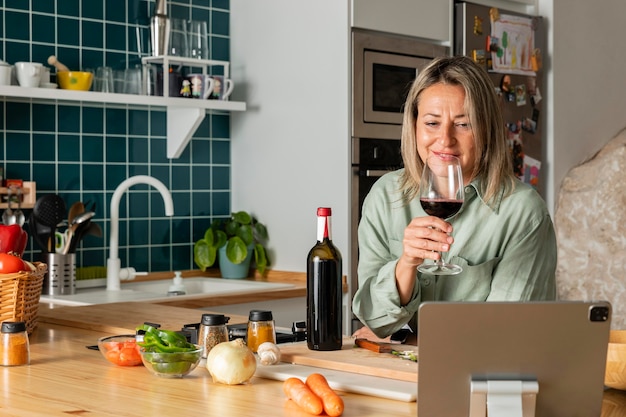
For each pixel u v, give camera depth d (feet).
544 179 15.14
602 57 16.14
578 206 15.01
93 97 12.03
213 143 14.47
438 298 7.07
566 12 15.37
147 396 5.39
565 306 4.27
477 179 6.99
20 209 12.14
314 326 6.34
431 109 6.68
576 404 4.43
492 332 4.30
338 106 13.02
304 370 5.91
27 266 7.57
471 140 6.70
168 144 13.85
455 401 4.41
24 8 12.39
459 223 7.08
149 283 13.48
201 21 13.51
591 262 14.85
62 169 12.78
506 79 14.37
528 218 6.95
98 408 5.11
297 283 13.57
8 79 11.48
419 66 13.65
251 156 14.37
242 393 5.45
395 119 13.42
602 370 4.37
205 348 6.28
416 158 7.13
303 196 13.58
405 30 13.46
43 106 12.57
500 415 4.34
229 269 13.94
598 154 15.30
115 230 12.84
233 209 14.69
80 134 12.96
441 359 4.35
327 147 13.19
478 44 14.07
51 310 8.77
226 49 14.52
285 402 5.20
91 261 13.14
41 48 12.56
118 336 6.49
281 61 13.79
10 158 12.26
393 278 6.64
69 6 12.83
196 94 13.17
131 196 13.56
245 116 14.40
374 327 6.97
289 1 13.61
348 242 12.95
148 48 13.62
